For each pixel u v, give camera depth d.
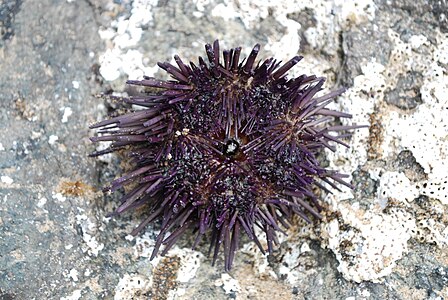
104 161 0.33
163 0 0.33
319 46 0.34
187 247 0.33
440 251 0.32
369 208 0.33
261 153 0.30
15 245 0.32
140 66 0.33
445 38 0.34
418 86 0.33
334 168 0.33
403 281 0.32
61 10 0.33
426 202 0.32
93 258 0.32
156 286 0.32
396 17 0.34
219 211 0.30
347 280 0.32
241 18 0.33
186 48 0.33
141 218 0.33
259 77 0.30
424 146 0.33
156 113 0.30
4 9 0.33
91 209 0.32
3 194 0.32
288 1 0.34
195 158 0.30
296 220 0.34
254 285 0.33
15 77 0.33
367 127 0.33
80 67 0.33
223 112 0.30
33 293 0.32
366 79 0.33
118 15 0.33
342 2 0.34
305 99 0.31
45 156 0.32
